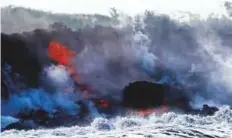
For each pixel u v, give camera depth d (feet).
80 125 72.43
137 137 72.13
